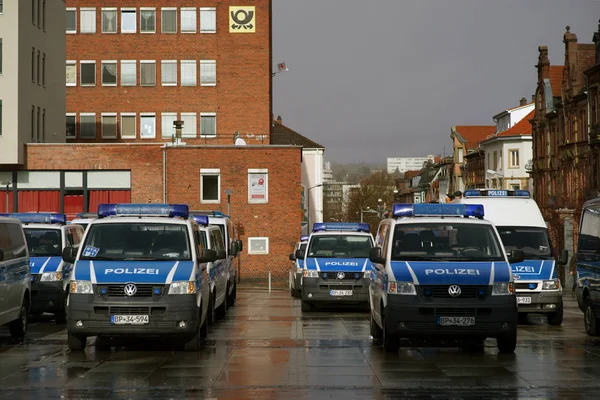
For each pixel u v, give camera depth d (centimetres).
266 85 7050
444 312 1390
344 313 2550
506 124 8556
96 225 1555
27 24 4984
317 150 9500
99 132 7031
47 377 1198
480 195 2358
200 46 7038
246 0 7056
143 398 1038
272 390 1091
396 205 1608
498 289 1399
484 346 1563
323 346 1570
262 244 5231
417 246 1500
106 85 7031
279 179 5234
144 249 1524
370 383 1144
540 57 7188
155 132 7038
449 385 1127
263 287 4816
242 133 7044
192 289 1444
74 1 7019
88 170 5131
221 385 1130
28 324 2148
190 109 7038
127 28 7044
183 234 1549
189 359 1383
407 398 1034
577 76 6309
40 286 2091
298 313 2548
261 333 1842
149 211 1609
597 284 1736
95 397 1045
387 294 1419
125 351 1489
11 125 4872
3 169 5062
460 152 11156
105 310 1415
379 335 1652
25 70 4962
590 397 1039
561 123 6588
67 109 7031
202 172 5200
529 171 7456
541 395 1052
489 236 1519
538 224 2281
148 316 1412
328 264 2541
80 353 1461
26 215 2239
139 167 5153
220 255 1670
